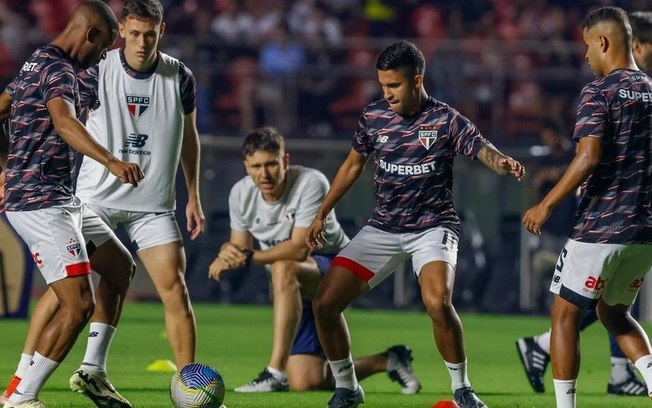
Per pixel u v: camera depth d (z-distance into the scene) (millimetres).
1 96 11359
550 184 27172
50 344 11133
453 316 11875
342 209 30891
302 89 34281
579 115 11031
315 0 39688
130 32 12992
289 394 14617
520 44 34969
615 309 12102
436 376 17734
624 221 11094
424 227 12203
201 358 19609
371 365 15195
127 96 13250
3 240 25141
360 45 35469
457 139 11953
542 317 30078
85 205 12812
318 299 12266
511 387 16484
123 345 21250
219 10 38906
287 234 15578
